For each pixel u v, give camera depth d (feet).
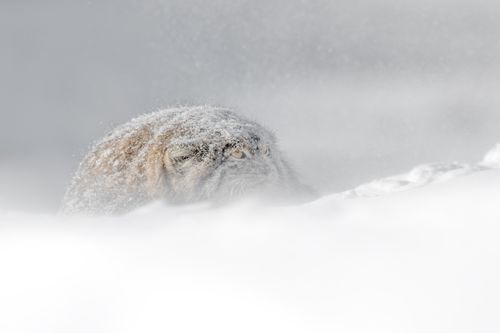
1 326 42.68
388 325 36.94
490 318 36.14
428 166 77.66
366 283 39.93
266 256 44.21
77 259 47.26
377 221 46.75
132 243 48.47
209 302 40.91
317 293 39.91
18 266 47.85
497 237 41.73
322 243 44.75
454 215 45.27
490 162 83.20
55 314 42.65
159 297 42.09
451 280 38.88
